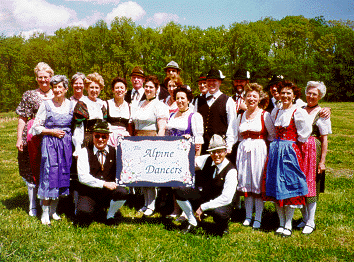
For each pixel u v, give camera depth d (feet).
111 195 14.65
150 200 16.12
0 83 131.95
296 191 13.08
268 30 156.87
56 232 13.35
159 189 19.38
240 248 12.51
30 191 15.29
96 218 15.11
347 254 11.93
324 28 202.59
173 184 13.85
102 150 14.19
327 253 12.05
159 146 14.11
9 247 11.86
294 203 13.12
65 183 14.39
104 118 16.19
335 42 187.83
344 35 188.34
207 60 114.32
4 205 16.61
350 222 14.88
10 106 134.00
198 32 122.21
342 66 178.60
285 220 14.11
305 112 13.30
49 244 12.34
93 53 111.34
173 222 15.10
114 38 110.11
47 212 14.35
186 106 15.66
